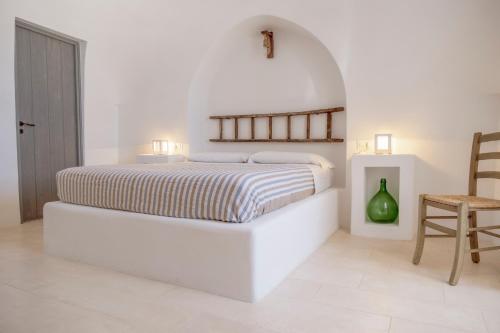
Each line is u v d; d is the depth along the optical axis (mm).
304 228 2287
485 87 2701
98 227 2123
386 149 2949
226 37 3750
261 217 1862
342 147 3453
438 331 1377
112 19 3887
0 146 3139
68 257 2281
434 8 2811
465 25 2730
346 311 1549
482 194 2744
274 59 3787
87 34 3891
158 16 3814
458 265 1844
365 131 3145
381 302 1642
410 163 2783
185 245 1802
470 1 2697
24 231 3068
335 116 3475
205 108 4258
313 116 3602
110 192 2156
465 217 1846
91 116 4176
